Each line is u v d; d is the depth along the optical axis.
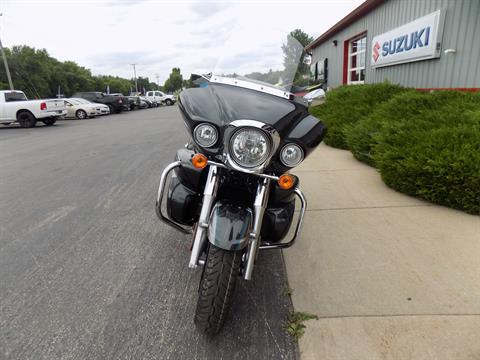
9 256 3.30
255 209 2.14
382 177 4.85
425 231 3.51
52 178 6.05
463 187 3.85
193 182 2.40
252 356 2.10
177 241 3.54
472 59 6.88
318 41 17.30
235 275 2.04
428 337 2.18
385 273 2.85
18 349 2.17
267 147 1.88
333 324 2.32
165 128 13.84
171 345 2.18
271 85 2.72
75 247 3.45
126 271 3.01
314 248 3.29
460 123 4.61
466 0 6.90
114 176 6.06
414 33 8.48
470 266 2.89
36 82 55.22
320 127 2.29
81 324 2.38
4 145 10.34
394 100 6.19
